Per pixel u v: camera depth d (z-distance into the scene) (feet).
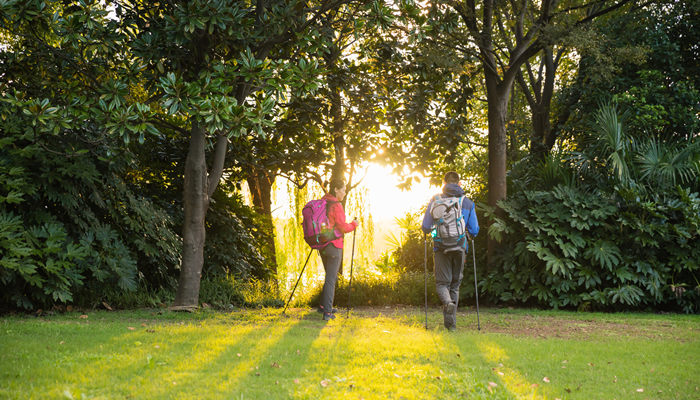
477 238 36.55
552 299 31.32
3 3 21.67
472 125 61.98
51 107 22.39
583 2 45.96
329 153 42.11
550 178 34.96
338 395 11.09
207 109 21.43
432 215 22.17
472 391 11.71
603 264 30.22
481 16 41.45
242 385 11.56
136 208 29.94
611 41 38.83
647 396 11.92
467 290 33.76
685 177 33.24
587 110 47.52
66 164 25.32
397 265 50.70
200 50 24.64
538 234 31.58
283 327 20.95
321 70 23.43
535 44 34.76
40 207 25.53
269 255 46.55
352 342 16.80
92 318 22.80
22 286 23.67
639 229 30.58
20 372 11.64
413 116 36.60
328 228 24.29
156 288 32.53
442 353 15.66
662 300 30.66
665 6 48.55
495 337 19.15
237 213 41.73
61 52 26.09
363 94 36.81
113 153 27.35
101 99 22.38
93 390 10.87
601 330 22.63
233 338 17.21
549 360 15.24
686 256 30.71
